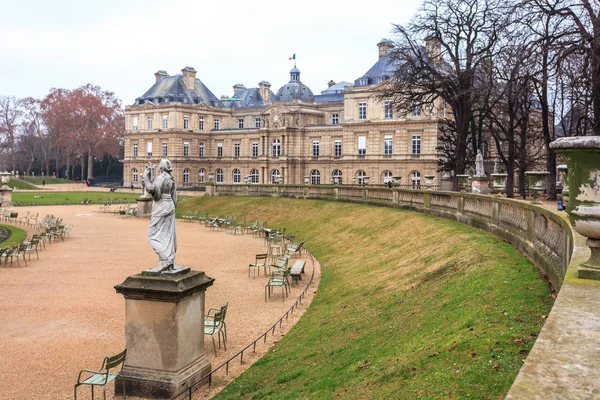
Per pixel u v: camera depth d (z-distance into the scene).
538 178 18.47
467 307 11.08
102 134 121.69
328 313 17.34
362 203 40.12
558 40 35.19
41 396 11.84
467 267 14.90
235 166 104.38
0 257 28.94
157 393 11.66
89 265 27.80
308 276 25.17
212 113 110.00
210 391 12.20
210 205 56.16
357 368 10.50
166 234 12.17
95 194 92.56
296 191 50.03
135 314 11.98
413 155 74.56
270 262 28.98
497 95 48.25
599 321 5.14
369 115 78.12
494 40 42.56
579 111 50.16
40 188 109.00
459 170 46.03
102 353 14.58
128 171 110.12
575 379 3.90
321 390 10.07
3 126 129.12
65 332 16.39
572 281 6.78
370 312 15.58
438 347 9.23
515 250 15.34
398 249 23.50
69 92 126.69
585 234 7.11
